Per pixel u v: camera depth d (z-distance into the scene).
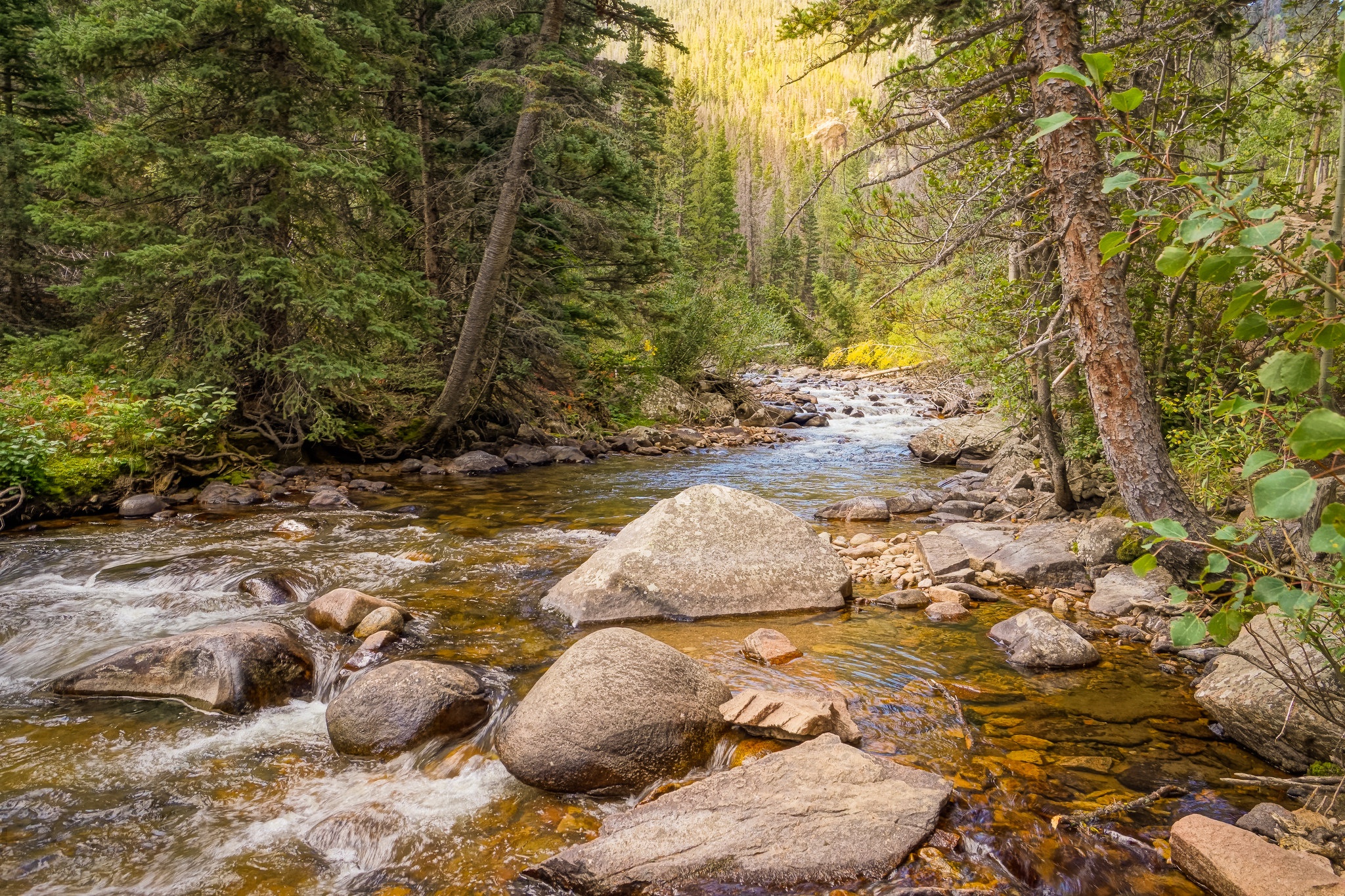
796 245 68.38
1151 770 4.03
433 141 15.46
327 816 3.79
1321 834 3.25
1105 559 7.28
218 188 11.35
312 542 8.53
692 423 21.52
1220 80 7.27
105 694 5.00
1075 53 5.77
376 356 13.88
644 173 16.64
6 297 15.02
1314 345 1.57
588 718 4.05
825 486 12.66
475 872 3.38
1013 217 7.12
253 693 4.89
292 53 11.55
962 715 4.65
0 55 14.34
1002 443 14.48
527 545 8.55
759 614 6.52
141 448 10.68
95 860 3.43
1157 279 7.45
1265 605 2.31
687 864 3.29
